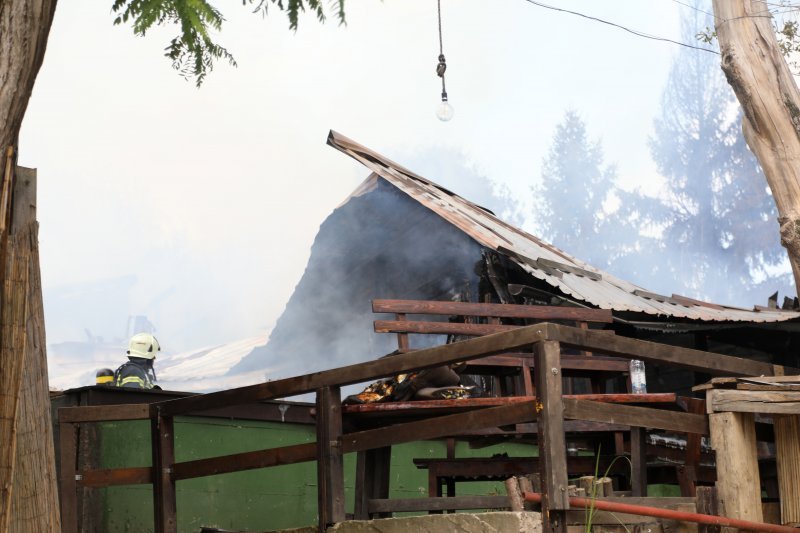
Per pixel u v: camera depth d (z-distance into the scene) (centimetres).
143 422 758
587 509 458
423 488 884
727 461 501
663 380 1362
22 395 459
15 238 428
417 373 617
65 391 744
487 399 547
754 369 548
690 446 612
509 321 1067
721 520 481
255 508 796
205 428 780
